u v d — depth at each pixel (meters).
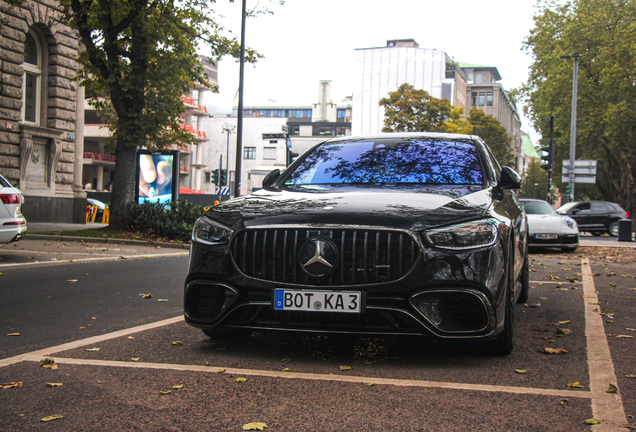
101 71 16.59
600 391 3.03
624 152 41.19
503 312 3.50
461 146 4.88
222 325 3.61
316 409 2.76
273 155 77.62
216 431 2.49
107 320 5.11
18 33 20.56
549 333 4.57
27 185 21.42
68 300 6.20
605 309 5.76
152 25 16.08
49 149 22.34
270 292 3.46
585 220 27.23
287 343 4.14
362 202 3.61
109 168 69.81
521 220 5.46
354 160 4.68
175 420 2.61
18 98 20.80
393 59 85.00
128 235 15.65
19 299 6.24
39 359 3.67
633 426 2.52
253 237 3.52
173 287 7.23
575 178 28.22
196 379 3.23
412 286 3.30
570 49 39.66
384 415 2.68
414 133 5.21
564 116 40.12
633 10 38.78
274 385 3.12
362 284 3.32
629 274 9.09
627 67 37.25
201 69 18.39
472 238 3.36
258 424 2.54
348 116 121.62
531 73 45.31
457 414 2.69
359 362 3.62
